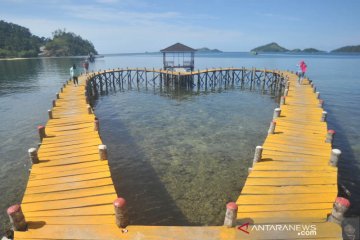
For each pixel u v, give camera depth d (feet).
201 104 99.50
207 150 56.08
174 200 39.37
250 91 129.90
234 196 40.27
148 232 23.34
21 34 586.45
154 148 57.41
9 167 49.73
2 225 34.65
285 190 30.22
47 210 26.84
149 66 331.57
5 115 85.35
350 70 246.47
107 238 22.84
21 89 139.64
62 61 414.00
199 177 45.50
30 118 81.71
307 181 32.01
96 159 37.29
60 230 23.91
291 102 69.92
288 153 39.42
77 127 50.93
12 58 494.59
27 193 29.76
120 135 65.67
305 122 53.57
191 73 133.90
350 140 62.03
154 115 83.82
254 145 58.75
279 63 369.91
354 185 42.86
